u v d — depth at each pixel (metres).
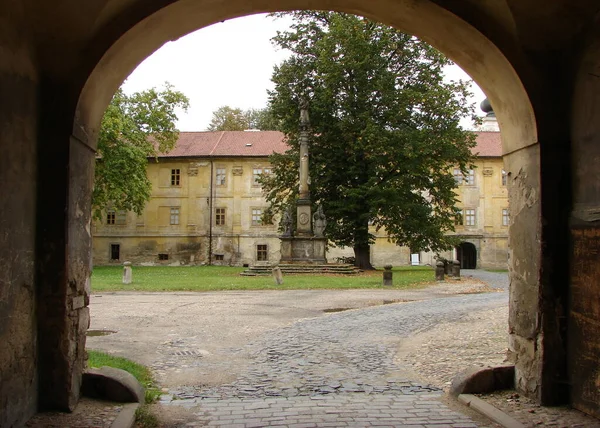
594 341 5.53
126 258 52.91
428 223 35.44
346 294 20.72
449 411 6.08
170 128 44.72
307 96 35.53
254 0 6.30
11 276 4.95
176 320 13.65
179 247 52.53
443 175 36.69
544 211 6.08
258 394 6.87
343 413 6.02
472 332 11.53
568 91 6.07
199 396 6.77
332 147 35.59
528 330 6.33
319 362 8.83
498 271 46.94
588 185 5.71
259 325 12.85
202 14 6.28
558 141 6.12
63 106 5.67
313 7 6.66
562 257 6.07
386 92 34.72
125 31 5.75
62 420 5.40
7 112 4.86
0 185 4.73
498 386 6.63
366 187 33.91
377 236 52.69
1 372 4.71
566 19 5.79
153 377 7.83
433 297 19.89
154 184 53.16
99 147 38.94
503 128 6.97
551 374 6.03
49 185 5.64
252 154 52.03
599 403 5.46
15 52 5.02
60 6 5.28
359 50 34.16
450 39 6.66
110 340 10.84
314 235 33.12
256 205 52.16
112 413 5.68
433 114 35.06
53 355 5.65
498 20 6.12
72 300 5.85
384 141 32.81
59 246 5.64
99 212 42.09
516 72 6.13
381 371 8.17
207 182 52.53
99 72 5.89
